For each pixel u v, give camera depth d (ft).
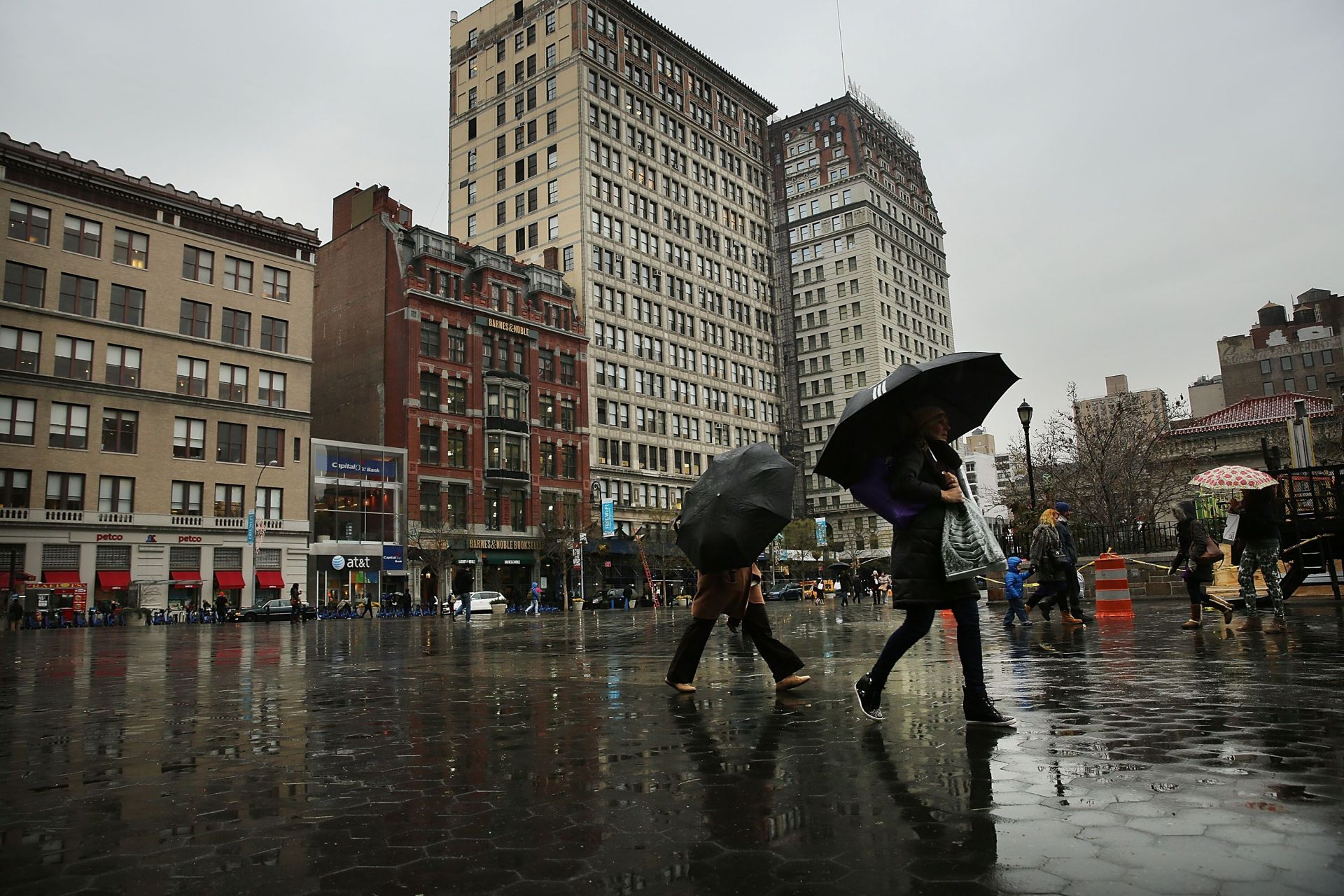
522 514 206.28
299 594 141.69
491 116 256.93
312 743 17.85
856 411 17.72
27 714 23.26
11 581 134.82
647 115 257.96
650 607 210.79
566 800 12.55
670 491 247.09
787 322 342.03
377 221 198.08
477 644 53.78
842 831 10.59
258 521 162.20
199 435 157.79
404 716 21.53
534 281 217.97
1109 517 119.14
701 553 23.63
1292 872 8.74
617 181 243.81
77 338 145.79
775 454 24.71
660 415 248.52
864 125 343.46
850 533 311.06
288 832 11.32
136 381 151.64
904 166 364.99
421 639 63.05
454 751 16.60
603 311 234.38
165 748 17.65
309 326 175.63
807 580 244.42
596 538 211.82
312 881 9.44
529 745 17.01
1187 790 11.80
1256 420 186.70
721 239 281.54
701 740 16.83
